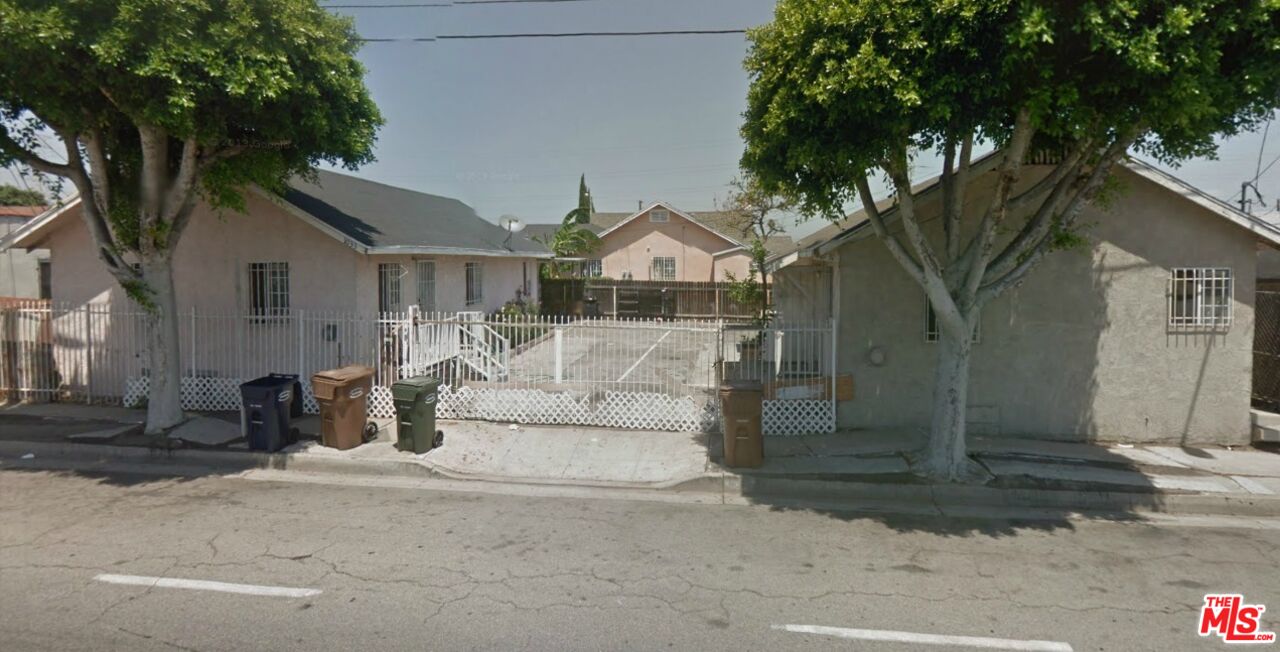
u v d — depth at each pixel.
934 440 7.30
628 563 5.06
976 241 6.96
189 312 11.49
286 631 3.92
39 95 6.86
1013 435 8.85
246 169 8.77
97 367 10.89
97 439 8.28
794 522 6.09
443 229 16.44
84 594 4.36
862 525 6.04
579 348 17.44
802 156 6.23
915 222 6.81
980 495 6.81
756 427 7.48
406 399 7.88
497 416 9.47
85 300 11.45
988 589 4.66
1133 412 8.64
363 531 5.66
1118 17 4.87
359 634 3.90
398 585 4.59
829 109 5.85
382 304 12.19
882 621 4.17
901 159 6.45
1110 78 5.35
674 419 9.09
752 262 24.64
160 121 6.75
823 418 8.95
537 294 24.98
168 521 5.82
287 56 7.20
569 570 4.91
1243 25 4.98
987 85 5.45
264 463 7.82
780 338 9.41
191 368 11.04
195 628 3.94
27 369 10.84
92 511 6.06
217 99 7.06
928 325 8.92
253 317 10.45
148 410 8.97
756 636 3.96
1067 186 6.89
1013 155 6.43
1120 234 8.56
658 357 16.05
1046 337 8.73
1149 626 4.15
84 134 7.82
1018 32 4.98
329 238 11.21
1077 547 5.52
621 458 7.97
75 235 11.41
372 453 7.91
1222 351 8.47
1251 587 4.75
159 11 6.30
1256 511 6.52
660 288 26.52
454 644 3.80
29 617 4.04
